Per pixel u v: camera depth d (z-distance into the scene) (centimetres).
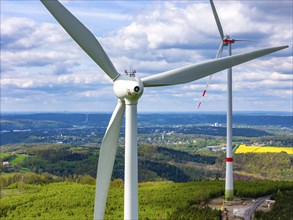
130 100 2648
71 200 6406
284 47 3017
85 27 2686
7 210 6047
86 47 2700
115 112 2767
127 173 2695
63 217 5500
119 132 2827
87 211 5794
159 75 2841
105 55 2709
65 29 2688
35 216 5656
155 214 5266
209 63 2959
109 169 2856
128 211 2708
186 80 2930
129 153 2688
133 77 2675
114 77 2728
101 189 2862
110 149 2841
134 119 2672
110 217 5394
